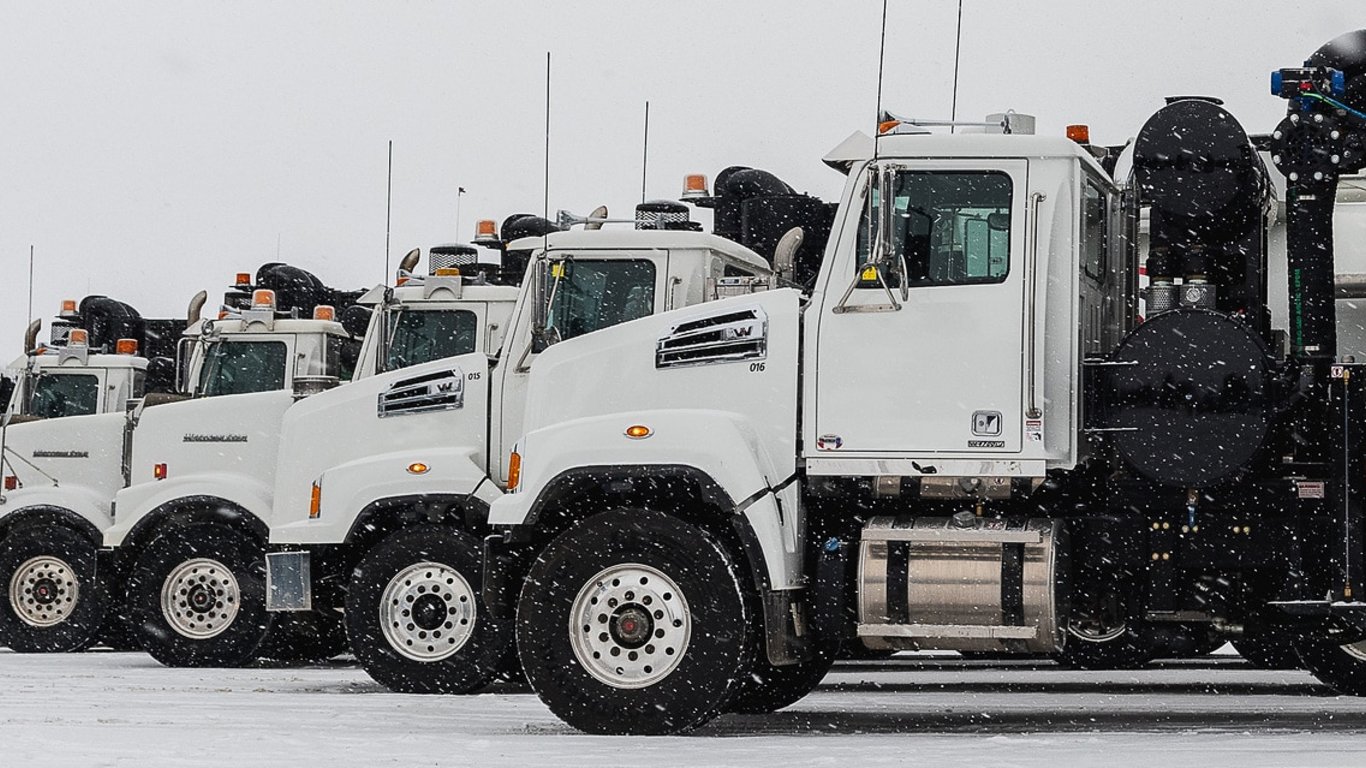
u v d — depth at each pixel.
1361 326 13.32
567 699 12.13
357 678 18.09
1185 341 11.76
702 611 12.01
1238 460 11.62
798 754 10.48
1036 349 11.80
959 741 11.39
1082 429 11.96
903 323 11.99
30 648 21.64
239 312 21.45
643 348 12.81
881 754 10.41
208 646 19.59
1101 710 14.36
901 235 12.09
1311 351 11.83
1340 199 13.41
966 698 15.80
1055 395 11.91
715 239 15.86
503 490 16.23
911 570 11.93
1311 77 11.86
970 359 11.86
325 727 12.48
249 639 19.53
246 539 19.59
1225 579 12.13
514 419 16.31
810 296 12.51
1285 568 11.80
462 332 17.92
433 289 17.97
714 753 10.59
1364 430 11.52
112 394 23.03
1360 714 13.88
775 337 12.31
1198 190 12.15
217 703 14.73
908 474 11.91
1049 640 11.80
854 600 12.06
